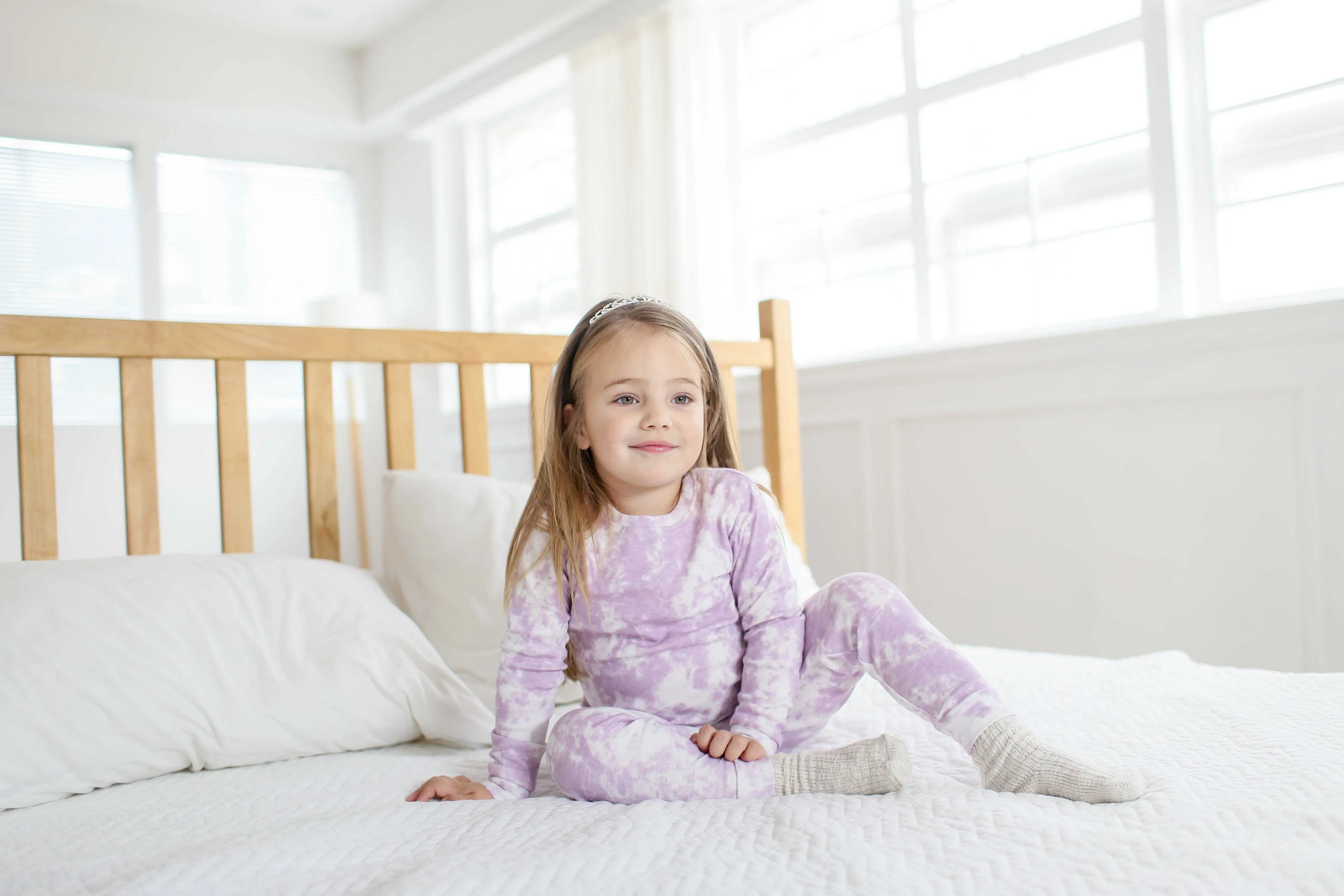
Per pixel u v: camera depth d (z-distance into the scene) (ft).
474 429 5.49
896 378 8.11
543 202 12.89
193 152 13.56
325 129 14.07
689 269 9.60
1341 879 1.96
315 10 12.46
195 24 12.71
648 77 10.00
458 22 12.13
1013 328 7.91
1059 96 7.57
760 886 2.14
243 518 4.75
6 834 2.94
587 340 3.36
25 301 12.44
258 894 2.27
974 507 7.65
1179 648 6.47
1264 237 6.53
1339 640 5.73
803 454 9.00
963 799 2.66
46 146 12.64
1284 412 5.92
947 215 8.34
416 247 14.40
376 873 2.35
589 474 3.47
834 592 3.29
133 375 4.50
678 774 2.91
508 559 3.49
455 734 3.91
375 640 4.02
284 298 14.30
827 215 9.25
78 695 3.38
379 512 14.03
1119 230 7.22
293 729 3.70
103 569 3.83
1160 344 6.39
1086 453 6.93
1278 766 2.77
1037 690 4.02
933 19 8.44
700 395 3.35
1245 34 6.59
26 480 4.23
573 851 2.38
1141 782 2.68
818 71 9.36
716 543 3.35
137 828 2.91
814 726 3.39
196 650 3.70
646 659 3.28
